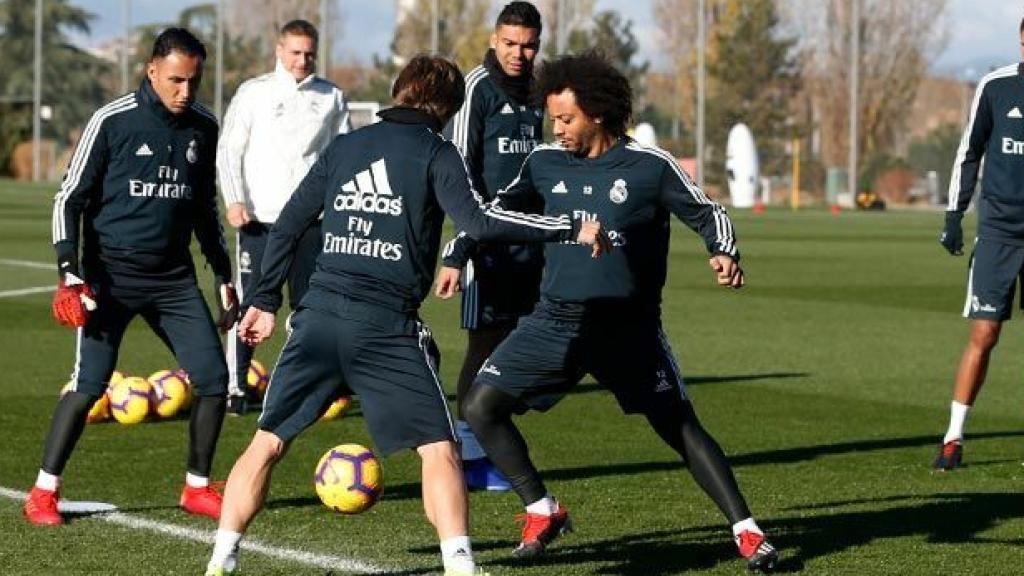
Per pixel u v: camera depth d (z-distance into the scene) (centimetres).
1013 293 1049
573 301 758
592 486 968
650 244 761
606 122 755
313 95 1226
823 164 7250
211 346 870
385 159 678
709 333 1883
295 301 1168
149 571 741
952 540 830
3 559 762
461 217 668
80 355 855
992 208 1057
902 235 4116
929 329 1947
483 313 967
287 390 689
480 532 843
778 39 7419
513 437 787
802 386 1450
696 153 6719
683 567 766
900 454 1105
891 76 7406
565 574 753
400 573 745
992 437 1189
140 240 854
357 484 765
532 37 967
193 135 864
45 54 9294
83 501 901
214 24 7856
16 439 1102
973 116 1057
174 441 1104
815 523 870
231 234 3472
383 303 676
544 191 769
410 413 675
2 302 2083
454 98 704
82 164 838
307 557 773
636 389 766
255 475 691
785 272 2831
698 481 761
